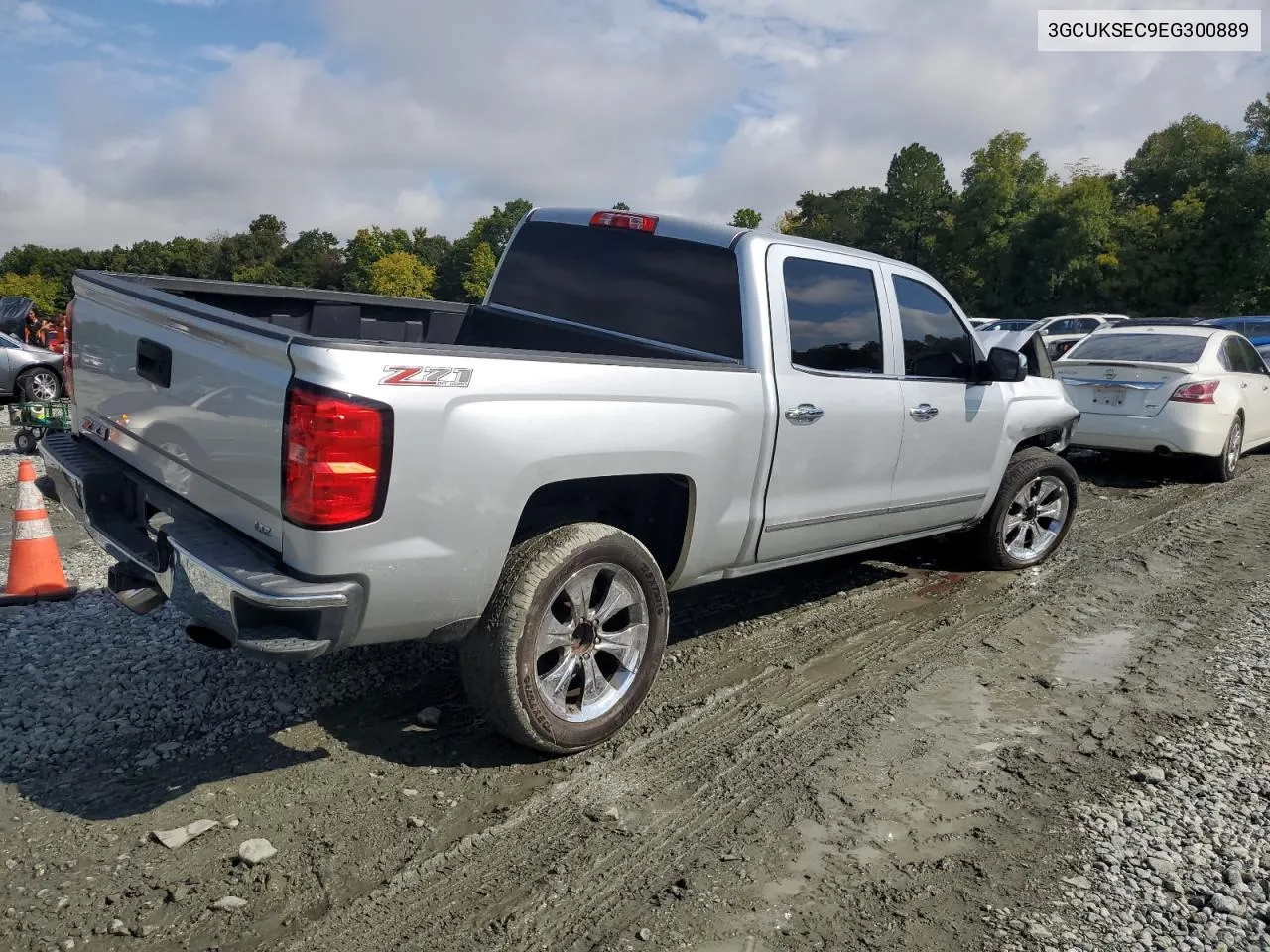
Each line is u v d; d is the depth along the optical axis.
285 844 2.96
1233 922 2.69
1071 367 9.98
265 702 3.93
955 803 3.34
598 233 4.87
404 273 98.06
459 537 3.08
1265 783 3.48
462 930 2.60
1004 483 6.03
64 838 2.95
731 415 3.93
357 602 2.91
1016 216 51.75
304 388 2.76
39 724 3.66
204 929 2.57
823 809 3.27
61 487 3.92
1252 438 10.60
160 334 3.41
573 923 2.64
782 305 4.25
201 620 3.00
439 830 3.07
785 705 4.13
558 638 3.46
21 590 5.04
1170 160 53.19
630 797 3.32
